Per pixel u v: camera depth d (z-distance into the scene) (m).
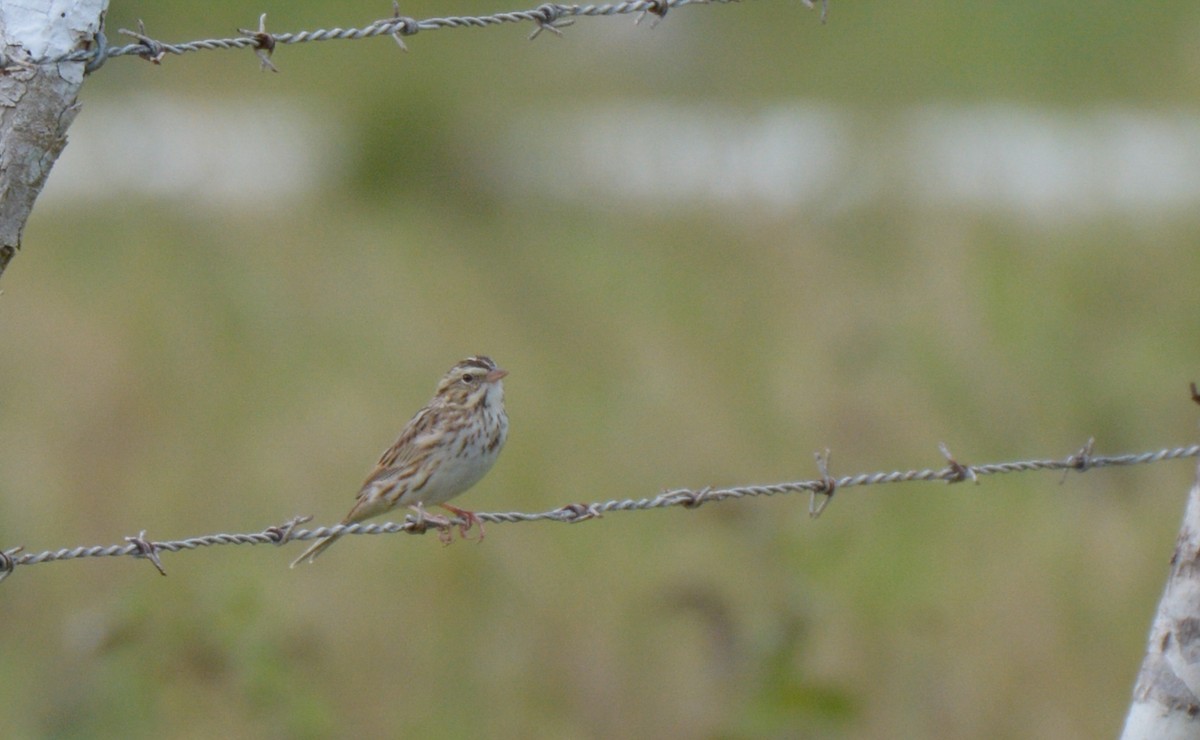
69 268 19.70
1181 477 13.09
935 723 10.24
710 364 14.87
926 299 15.38
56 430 13.94
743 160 24.39
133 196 23.25
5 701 10.42
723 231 20.17
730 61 31.17
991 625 10.84
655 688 10.53
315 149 27.34
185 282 18.11
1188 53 27.70
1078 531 11.98
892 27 31.45
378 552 12.05
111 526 12.49
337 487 13.02
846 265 17.38
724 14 32.25
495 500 12.71
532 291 18.09
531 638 11.01
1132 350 15.10
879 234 18.31
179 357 15.88
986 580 11.23
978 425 13.74
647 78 30.97
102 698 10.14
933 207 19.22
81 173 25.17
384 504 10.12
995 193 20.44
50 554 7.12
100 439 13.83
